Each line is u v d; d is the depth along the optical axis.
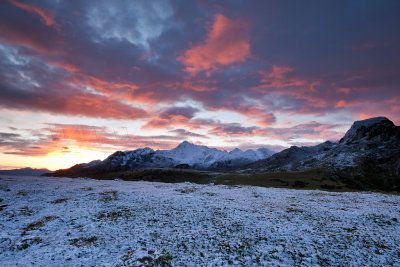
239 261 18.06
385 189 111.19
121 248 20.39
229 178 151.12
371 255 19.19
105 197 43.03
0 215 31.86
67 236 23.86
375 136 197.12
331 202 40.06
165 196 42.78
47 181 79.44
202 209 33.12
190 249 20.12
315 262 18.16
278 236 23.12
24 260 18.38
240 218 28.83
